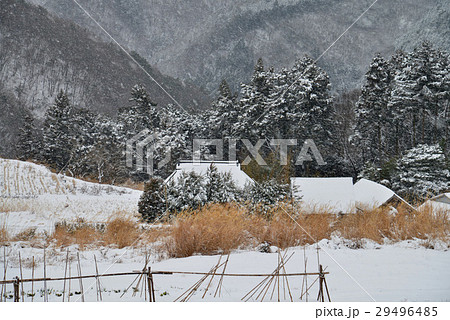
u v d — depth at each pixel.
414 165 39.41
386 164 41.78
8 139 100.81
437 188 37.41
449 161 41.16
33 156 57.34
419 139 52.38
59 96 57.28
